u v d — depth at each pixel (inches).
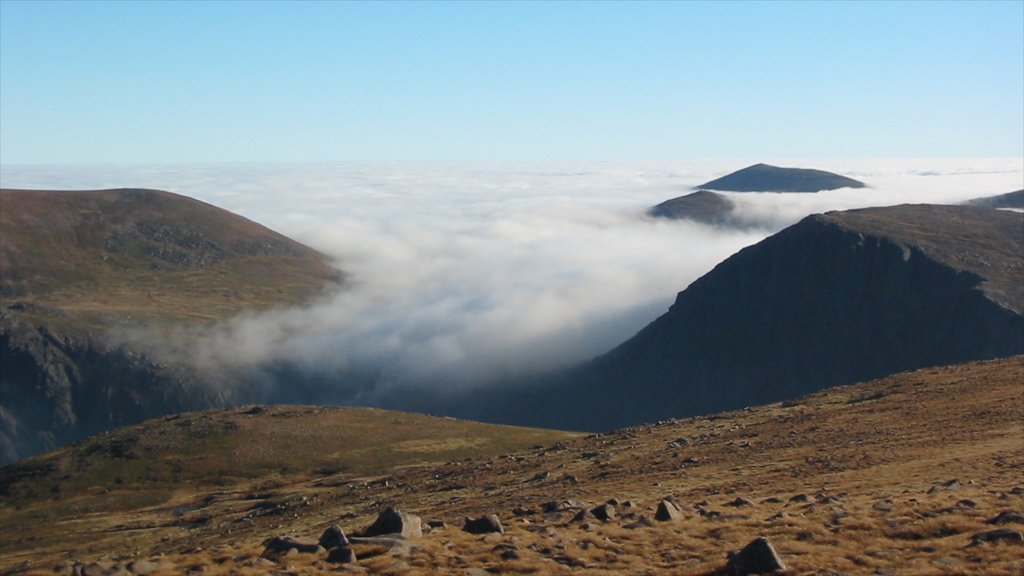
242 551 1072.2
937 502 1181.7
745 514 1225.4
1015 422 1953.7
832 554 978.7
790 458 1926.7
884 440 1980.8
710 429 2731.3
